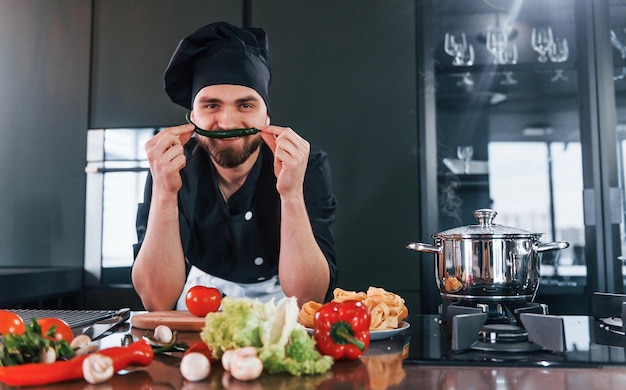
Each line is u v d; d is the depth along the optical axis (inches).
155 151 54.1
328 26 98.0
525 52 105.4
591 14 93.0
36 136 102.3
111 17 102.0
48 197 101.5
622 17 97.9
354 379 25.9
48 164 101.8
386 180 95.5
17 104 103.2
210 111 58.0
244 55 57.9
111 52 101.7
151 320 41.3
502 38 104.9
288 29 98.5
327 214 65.1
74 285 97.3
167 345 31.1
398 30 97.0
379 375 26.7
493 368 28.2
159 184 55.6
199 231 64.6
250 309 27.1
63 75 102.3
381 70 96.8
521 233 37.9
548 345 31.4
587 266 92.0
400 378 26.2
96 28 102.3
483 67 100.8
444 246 40.1
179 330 41.0
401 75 96.4
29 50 103.3
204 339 27.2
